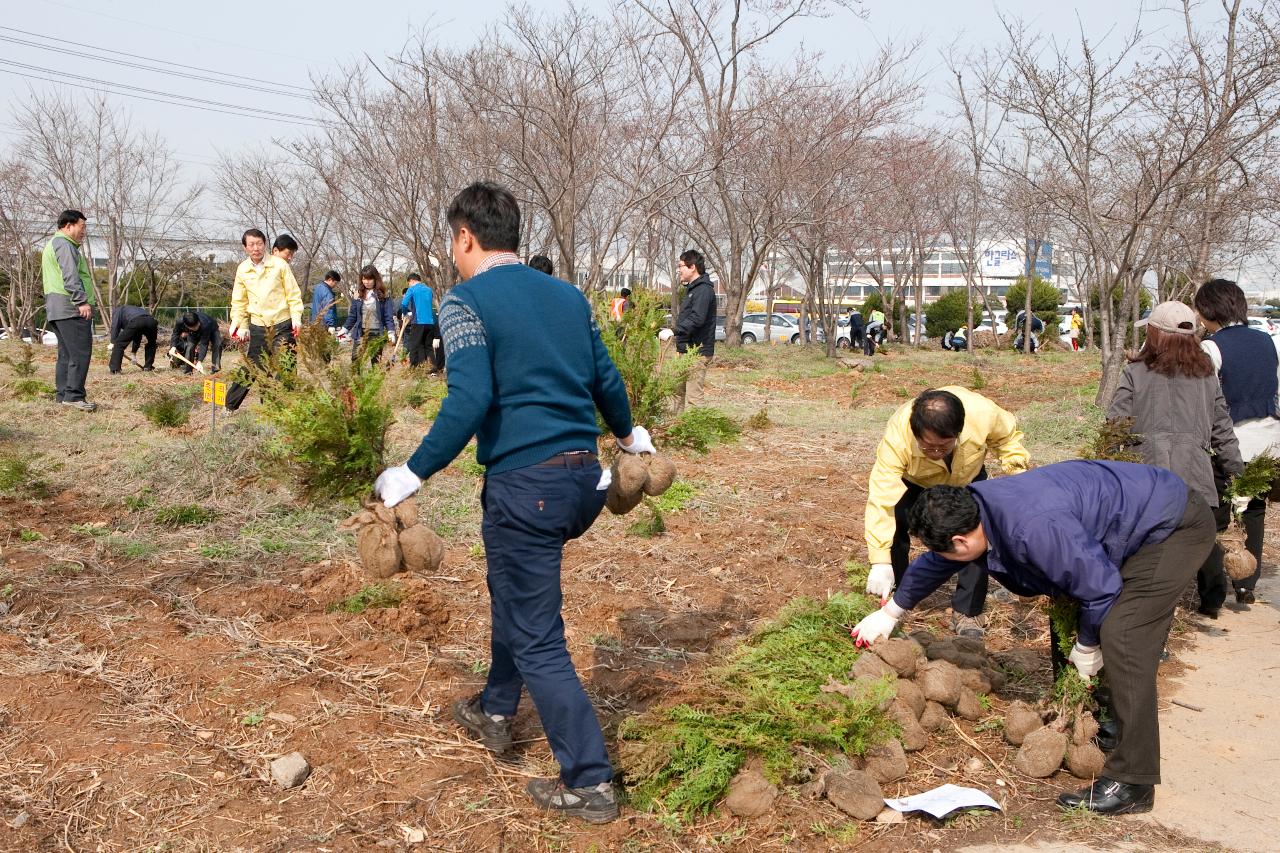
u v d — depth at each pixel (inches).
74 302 375.2
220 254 1550.2
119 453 301.9
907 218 1192.2
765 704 143.6
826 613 183.8
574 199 761.0
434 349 534.9
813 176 895.7
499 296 121.1
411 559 126.6
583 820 125.9
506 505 120.5
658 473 143.9
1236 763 149.5
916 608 205.6
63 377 383.9
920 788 140.5
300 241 1331.2
